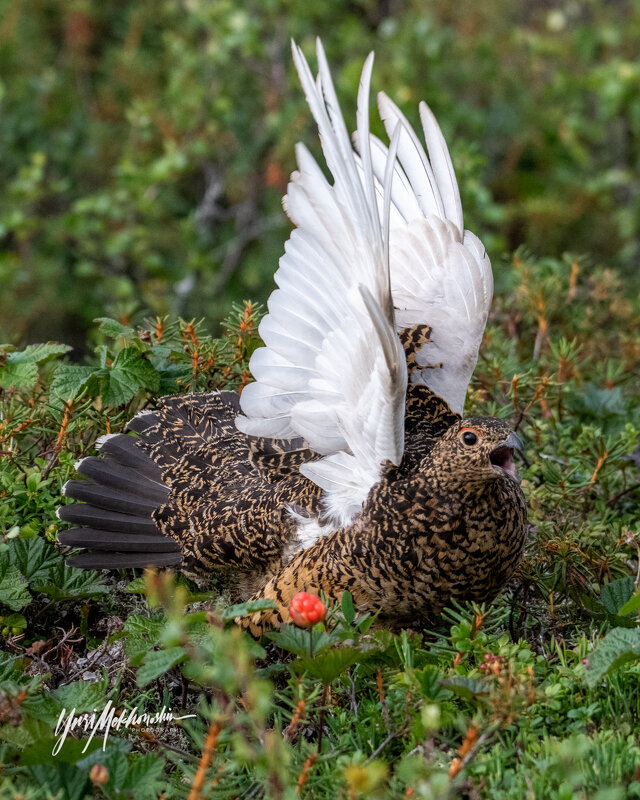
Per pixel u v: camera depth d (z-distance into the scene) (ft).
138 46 63.72
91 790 18.80
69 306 57.88
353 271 22.25
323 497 24.54
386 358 21.09
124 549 27.12
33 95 63.10
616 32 66.80
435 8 66.54
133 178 55.21
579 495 30.19
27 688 20.02
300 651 20.39
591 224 62.39
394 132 21.33
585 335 39.55
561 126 64.23
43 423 30.73
